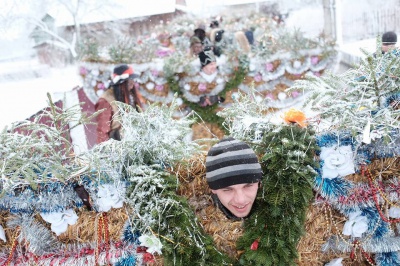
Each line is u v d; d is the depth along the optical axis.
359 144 2.53
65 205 2.41
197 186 2.57
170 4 15.98
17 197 2.39
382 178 2.65
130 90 4.58
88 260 2.46
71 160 2.53
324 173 2.52
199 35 7.76
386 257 2.74
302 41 6.80
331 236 2.70
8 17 14.71
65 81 10.42
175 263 2.31
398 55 2.62
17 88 9.42
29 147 2.38
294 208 2.41
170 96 6.35
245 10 16.50
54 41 15.03
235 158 2.30
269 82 6.58
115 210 2.49
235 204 2.35
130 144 2.47
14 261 2.48
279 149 2.46
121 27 15.98
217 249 2.46
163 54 8.04
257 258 2.38
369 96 2.57
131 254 2.46
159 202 2.37
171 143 2.51
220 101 6.29
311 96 2.68
